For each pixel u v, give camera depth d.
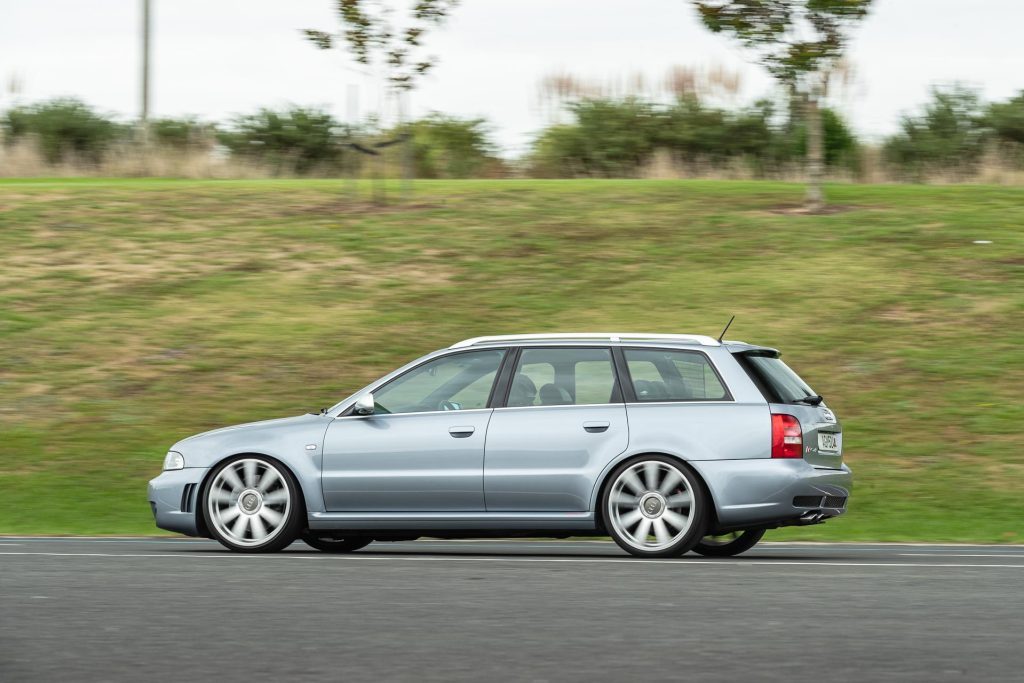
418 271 39.88
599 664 10.80
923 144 63.47
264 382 32.12
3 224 44.91
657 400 18.62
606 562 17.56
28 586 15.04
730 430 18.25
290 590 14.71
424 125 73.62
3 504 25.69
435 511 18.92
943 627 12.41
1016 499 24.95
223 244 42.78
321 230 44.06
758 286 37.66
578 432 18.56
